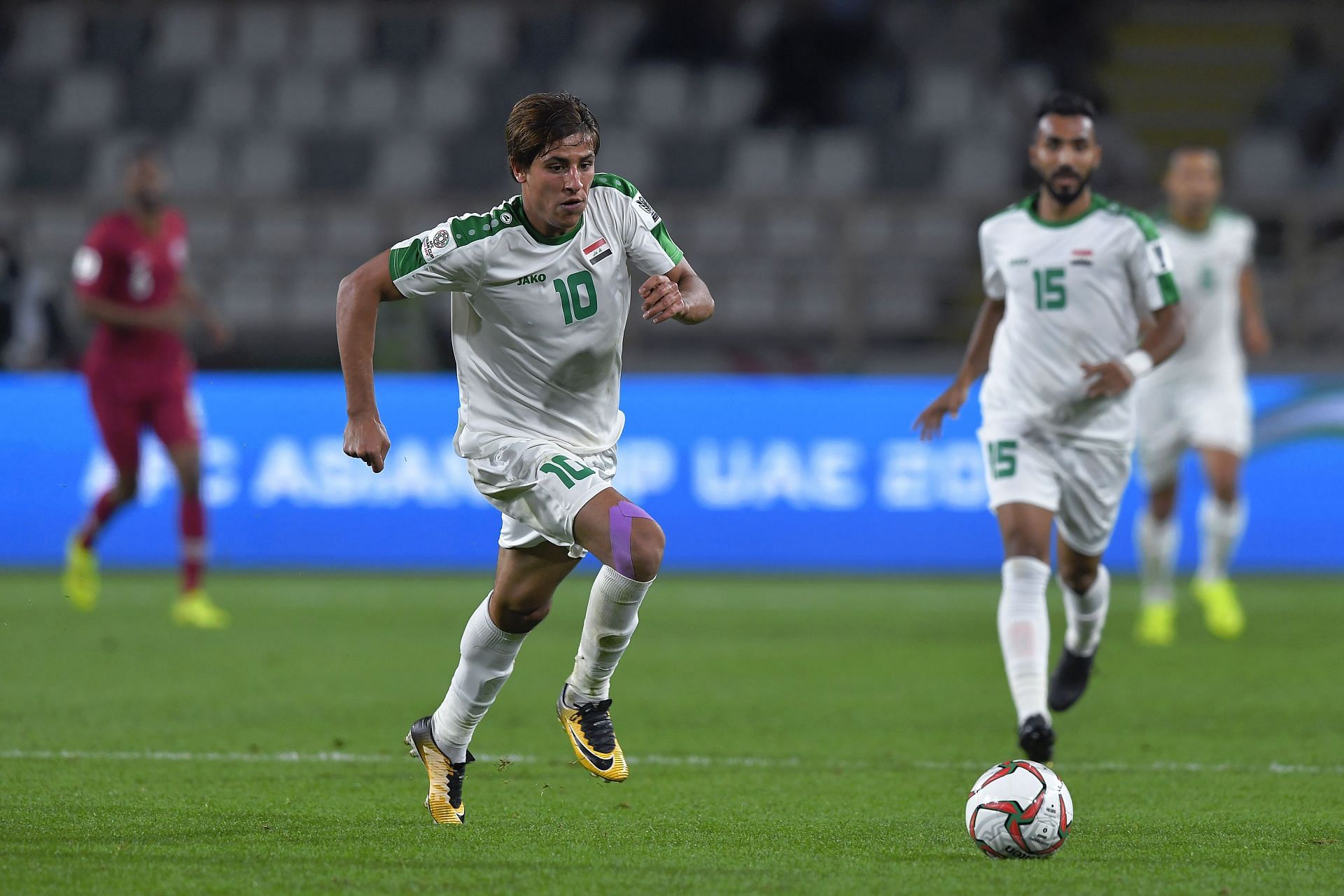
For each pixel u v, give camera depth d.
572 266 15.66
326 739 22.45
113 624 36.69
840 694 27.31
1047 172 21.36
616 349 16.20
